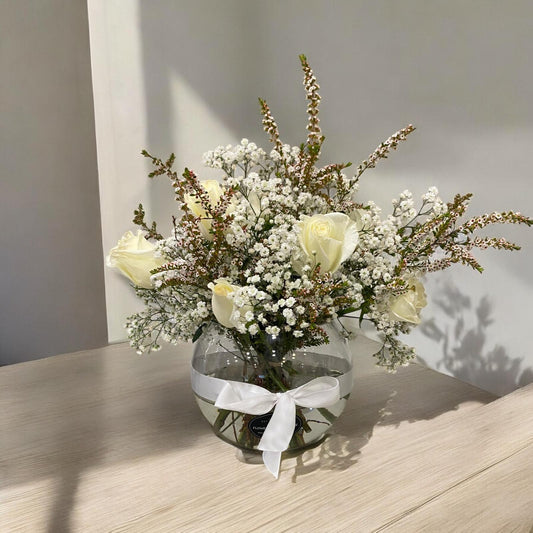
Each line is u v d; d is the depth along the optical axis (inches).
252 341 31.9
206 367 33.6
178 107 57.6
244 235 30.4
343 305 31.9
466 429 34.1
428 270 33.1
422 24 42.8
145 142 57.6
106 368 46.4
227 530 27.3
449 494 28.3
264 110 34.1
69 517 28.8
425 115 43.8
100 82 56.7
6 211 78.4
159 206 59.4
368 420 37.9
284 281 31.1
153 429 37.5
